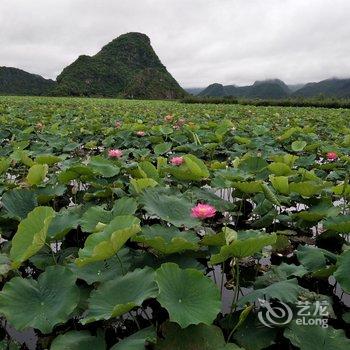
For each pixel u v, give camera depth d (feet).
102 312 7.79
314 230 15.34
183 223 11.28
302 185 14.11
